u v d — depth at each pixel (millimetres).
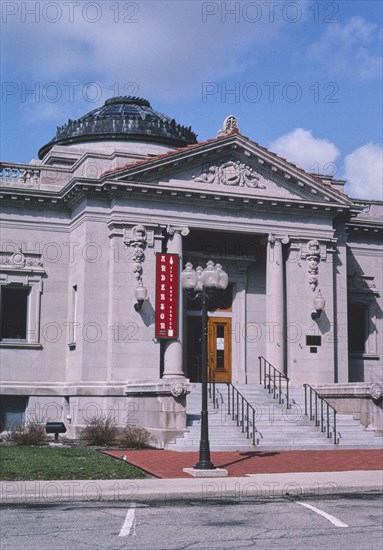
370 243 43906
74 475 21297
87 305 34750
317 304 37500
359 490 19859
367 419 32312
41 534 13711
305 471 23312
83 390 34031
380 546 12828
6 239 36719
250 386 35938
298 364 37219
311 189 38125
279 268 37500
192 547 12703
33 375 36406
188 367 38250
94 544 12898
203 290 23609
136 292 34531
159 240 35656
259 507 17125
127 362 34438
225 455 27203
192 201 36281
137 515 15891
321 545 12875
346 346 38844
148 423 31047
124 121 45531
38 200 36969
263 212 37500
